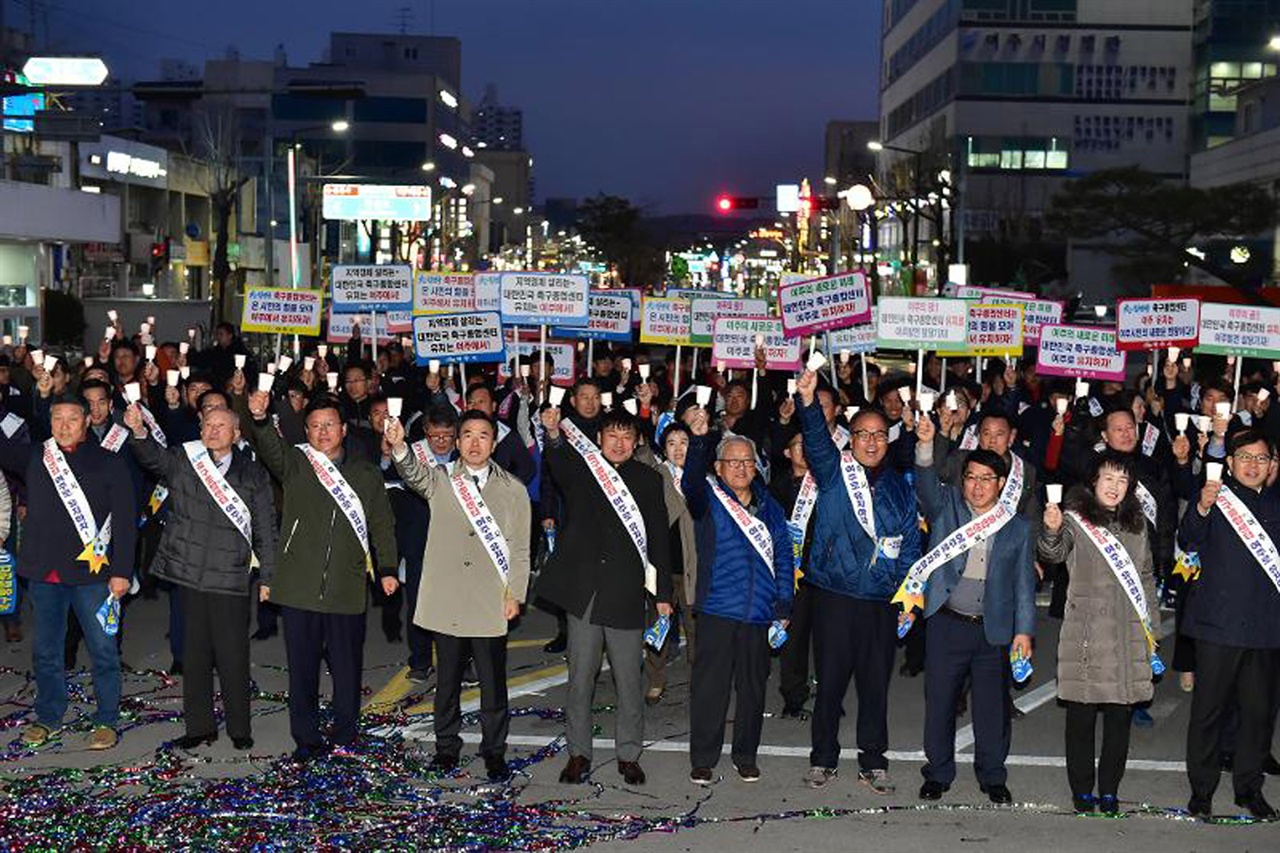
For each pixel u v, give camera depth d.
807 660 10.59
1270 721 8.48
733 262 150.12
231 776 8.86
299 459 9.18
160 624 13.41
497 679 8.98
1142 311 18.16
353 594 9.15
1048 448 13.52
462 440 9.03
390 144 130.00
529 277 18.00
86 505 9.40
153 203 66.88
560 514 12.54
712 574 8.82
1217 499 8.35
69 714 10.30
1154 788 9.03
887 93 117.69
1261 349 18.08
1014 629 8.50
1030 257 79.81
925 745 8.69
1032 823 8.24
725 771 9.24
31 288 43.84
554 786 8.83
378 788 8.50
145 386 14.80
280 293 20.19
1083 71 92.38
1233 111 88.88
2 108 34.03
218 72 114.88
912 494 8.86
